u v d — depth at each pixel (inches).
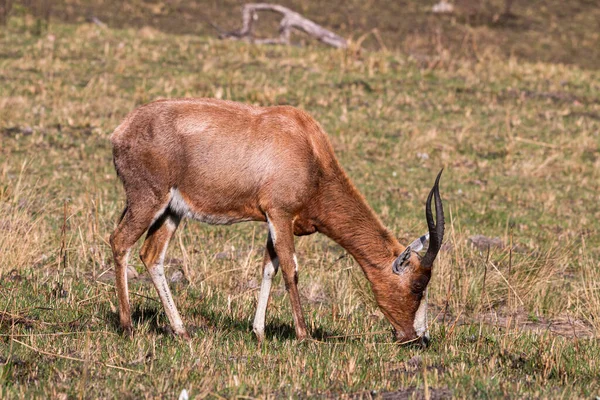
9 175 1524.4
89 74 2453.2
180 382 673.0
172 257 1184.8
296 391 668.1
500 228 1502.2
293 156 805.9
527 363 787.4
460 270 1167.6
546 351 804.6
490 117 2352.4
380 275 829.2
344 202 828.6
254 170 804.6
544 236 1466.5
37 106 2069.4
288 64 2743.6
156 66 2603.3
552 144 2159.2
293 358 756.6
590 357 816.3
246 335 846.5
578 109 2512.3
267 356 764.6
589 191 1839.3
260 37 3651.6
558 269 1256.8
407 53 3353.8
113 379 670.5
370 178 1769.2
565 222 1571.1
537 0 4931.1
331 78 2605.8
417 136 2111.2
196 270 1114.1
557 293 1143.6
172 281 1079.6
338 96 2415.1
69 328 817.5
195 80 2440.9
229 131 805.2
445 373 727.1
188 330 865.5
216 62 2701.8
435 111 2365.9
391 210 1540.4
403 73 2755.9
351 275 1106.1
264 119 814.5
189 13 4151.1
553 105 2529.5
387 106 2359.7
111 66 2551.7
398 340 832.3
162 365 719.1
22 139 1820.9
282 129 810.8
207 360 738.2
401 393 670.5
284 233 813.9
